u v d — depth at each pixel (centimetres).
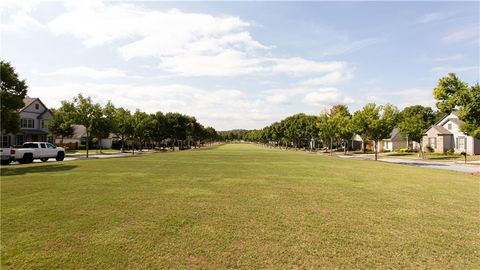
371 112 4012
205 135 11750
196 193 1166
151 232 683
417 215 857
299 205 973
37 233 668
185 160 3083
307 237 660
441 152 4756
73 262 520
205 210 894
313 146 8719
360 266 513
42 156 2977
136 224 744
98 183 1405
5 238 634
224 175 1770
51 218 788
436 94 2320
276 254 563
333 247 601
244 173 1892
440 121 5106
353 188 1338
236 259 539
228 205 963
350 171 2131
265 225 747
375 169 2348
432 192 1252
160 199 1045
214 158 3488
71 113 3778
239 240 637
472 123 2175
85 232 678
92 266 505
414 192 1247
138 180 1517
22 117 4734
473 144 4372
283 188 1313
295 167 2397
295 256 554
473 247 606
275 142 12988
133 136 5725
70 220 771
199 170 2052
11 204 947
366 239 650
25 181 1459
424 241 640
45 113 5231
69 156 3956
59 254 552
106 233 673
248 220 791
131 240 630
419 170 2331
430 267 511
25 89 2400
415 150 5684
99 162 2759
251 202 1012
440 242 634
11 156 2675
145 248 586
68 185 1338
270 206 955
